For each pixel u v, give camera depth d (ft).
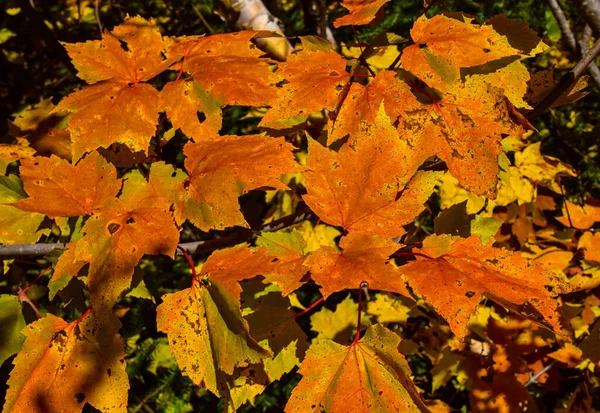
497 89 2.49
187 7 5.72
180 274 5.45
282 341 2.66
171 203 2.51
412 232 4.04
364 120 2.48
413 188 2.50
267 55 3.55
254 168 2.45
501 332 3.79
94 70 2.67
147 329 5.63
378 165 2.48
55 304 4.68
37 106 3.15
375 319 4.00
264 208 4.77
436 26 2.51
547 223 4.89
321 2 3.62
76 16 6.20
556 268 4.07
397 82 2.51
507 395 3.69
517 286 2.35
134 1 5.99
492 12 4.84
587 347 3.18
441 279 2.37
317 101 2.53
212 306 2.43
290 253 2.54
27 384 2.49
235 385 2.63
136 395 5.44
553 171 4.15
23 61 6.16
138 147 2.57
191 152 2.54
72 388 2.48
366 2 2.59
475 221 2.83
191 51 2.70
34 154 3.06
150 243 2.44
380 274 2.33
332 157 2.50
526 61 5.31
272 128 3.01
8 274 3.77
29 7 5.14
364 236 2.42
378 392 2.40
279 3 5.31
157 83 5.60
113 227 2.47
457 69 2.46
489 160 2.47
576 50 3.51
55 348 2.51
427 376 5.23
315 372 2.43
